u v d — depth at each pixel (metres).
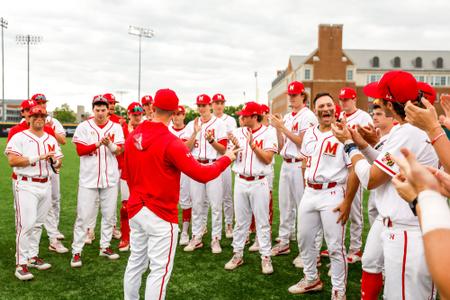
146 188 3.13
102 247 5.15
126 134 6.16
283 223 5.34
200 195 5.47
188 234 6.32
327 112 3.77
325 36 48.00
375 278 2.99
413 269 2.43
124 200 5.48
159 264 3.15
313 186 3.84
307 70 48.50
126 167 3.30
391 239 2.55
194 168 3.03
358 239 5.07
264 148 4.50
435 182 1.02
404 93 2.40
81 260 5.02
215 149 5.38
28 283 4.25
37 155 4.46
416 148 2.41
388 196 2.60
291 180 5.21
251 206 4.71
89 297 3.90
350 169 3.75
